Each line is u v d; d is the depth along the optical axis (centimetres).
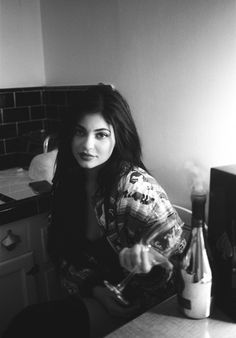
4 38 186
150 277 96
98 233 104
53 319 96
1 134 192
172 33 131
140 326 70
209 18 118
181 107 134
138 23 142
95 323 95
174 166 141
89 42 167
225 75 117
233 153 120
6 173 189
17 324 96
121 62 154
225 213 71
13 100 192
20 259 147
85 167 95
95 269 104
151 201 94
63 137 102
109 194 99
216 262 73
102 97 93
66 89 186
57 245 111
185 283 71
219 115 122
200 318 71
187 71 129
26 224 147
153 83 142
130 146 99
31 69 198
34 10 193
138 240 91
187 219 128
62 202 109
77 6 170
